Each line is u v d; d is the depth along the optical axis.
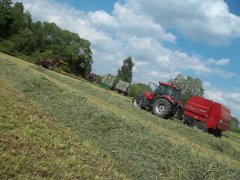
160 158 9.47
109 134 10.95
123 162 9.04
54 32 62.19
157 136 11.30
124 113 19.47
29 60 51.09
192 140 18.28
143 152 9.75
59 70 48.16
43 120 10.73
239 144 24.89
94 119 11.91
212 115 22.59
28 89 15.68
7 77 18.77
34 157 7.14
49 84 16.77
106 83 48.78
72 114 12.48
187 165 9.25
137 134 10.95
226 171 9.58
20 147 7.45
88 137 10.55
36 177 6.35
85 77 61.50
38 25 60.88
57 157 7.62
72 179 6.75
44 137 8.67
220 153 17.17
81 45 64.12
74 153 8.33
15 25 54.03
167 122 20.59
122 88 46.44
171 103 23.58
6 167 6.25
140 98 25.42
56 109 13.08
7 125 8.59
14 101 12.19
